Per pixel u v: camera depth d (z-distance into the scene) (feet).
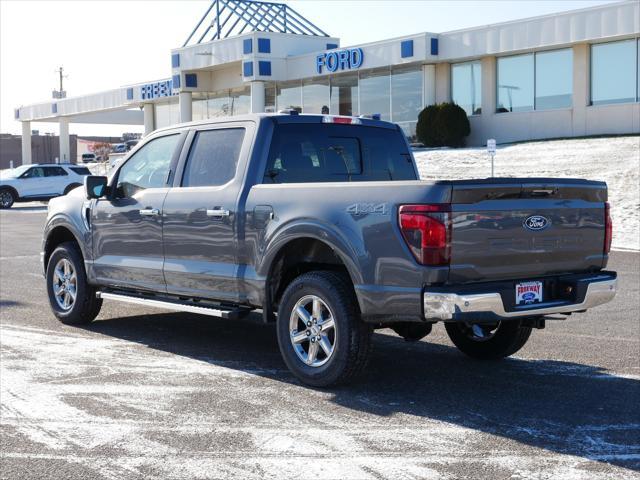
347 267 19.22
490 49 102.17
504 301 18.30
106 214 26.03
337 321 19.45
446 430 16.81
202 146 23.84
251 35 124.47
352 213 19.17
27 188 109.70
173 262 23.82
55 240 29.27
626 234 55.98
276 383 20.56
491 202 18.35
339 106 123.34
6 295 35.04
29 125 206.39
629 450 15.61
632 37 91.81
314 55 122.52
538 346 25.09
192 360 23.00
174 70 142.92
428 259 17.80
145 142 25.76
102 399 19.08
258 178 22.02
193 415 17.85
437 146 107.76
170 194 23.99
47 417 17.76
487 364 22.76
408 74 113.29
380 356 23.80
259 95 126.72
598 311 31.01
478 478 14.17
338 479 14.15
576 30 93.91
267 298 21.25
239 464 14.92
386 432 16.69
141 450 15.71
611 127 94.58
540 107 101.35
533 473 14.40
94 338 25.99
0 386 20.20
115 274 25.90
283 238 20.49
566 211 19.56
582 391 19.85
